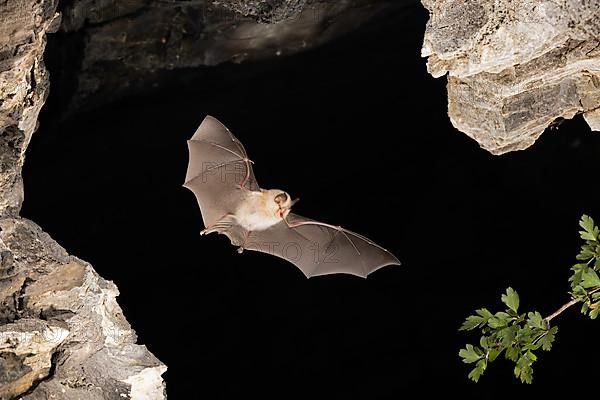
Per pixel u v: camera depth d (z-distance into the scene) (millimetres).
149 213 34875
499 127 18312
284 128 36344
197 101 32844
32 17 15375
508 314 14773
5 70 15430
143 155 33562
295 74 33656
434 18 17000
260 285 36031
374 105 37094
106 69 29359
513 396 33750
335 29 31594
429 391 34594
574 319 35094
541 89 18016
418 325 36281
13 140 16844
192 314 35156
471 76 18016
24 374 15320
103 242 34312
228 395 34156
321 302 36188
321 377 34875
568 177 37062
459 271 37594
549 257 37062
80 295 16438
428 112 38031
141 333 34531
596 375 33531
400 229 38531
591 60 16891
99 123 31469
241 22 29062
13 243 16562
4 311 15805
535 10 15961
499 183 38312
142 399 16906
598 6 15703
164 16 28453
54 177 32375
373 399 34469
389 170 38750
